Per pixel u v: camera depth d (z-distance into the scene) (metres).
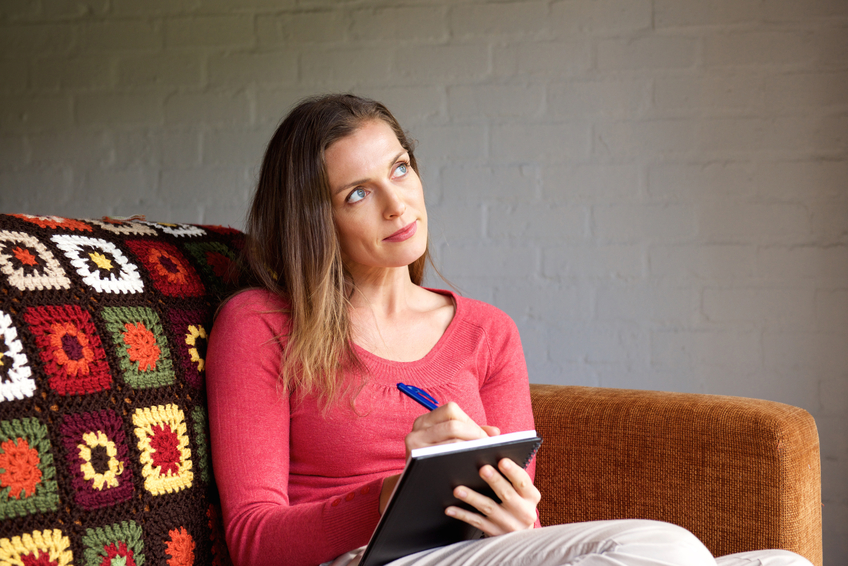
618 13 1.92
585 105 1.94
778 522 1.04
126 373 0.85
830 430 1.84
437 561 0.82
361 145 1.03
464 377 1.10
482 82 1.98
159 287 0.96
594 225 1.95
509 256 1.98
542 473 1.18
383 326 1.10
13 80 2.12
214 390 0.95
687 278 1.91
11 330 0.75
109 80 2.10
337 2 2.02
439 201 2.00
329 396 0.99
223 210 2.07
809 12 1.84
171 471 0.87
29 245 0.83
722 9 1.88
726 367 1.89
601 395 1.23
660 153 1.92
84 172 2.11
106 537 0.77
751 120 1.87
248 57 2.05
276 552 0.86
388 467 1.00
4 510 0.69
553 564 0.74
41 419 0.74
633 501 1.13
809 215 1.85
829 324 1.84
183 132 2.08
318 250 1.02
